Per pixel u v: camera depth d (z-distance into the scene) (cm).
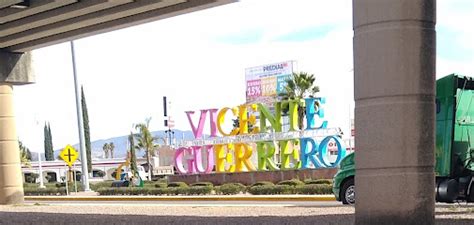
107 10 2195
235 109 4553
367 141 980
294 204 2131
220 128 4588
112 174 10075
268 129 4453
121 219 1529
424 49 961
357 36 990
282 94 6681
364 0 977
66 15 2205
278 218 1402
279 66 7806
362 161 988
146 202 2934
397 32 952
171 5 2131
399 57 952
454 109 1518
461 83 1536
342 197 1831
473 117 1580
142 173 8019
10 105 2705
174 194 3722
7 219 1656
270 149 4328
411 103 955
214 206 2072
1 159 2686
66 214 1788
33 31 2461
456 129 1538
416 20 955
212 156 4662
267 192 3195
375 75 967
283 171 4234
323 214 1465
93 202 3092
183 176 4809
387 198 963
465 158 1562
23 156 9856
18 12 2170
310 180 3697
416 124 958
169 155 7894
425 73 962
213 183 4597
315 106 4247
